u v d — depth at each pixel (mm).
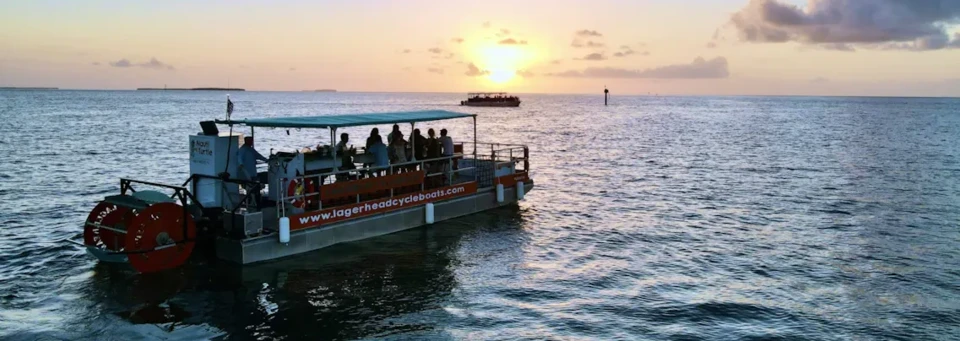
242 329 11844
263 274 14844
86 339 11258
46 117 92188
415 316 12641
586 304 13516
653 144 57188
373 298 13609
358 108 169750
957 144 57344
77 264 15664
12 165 35875
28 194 26281
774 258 17391
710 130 78875
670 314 12977
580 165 40062
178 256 15086
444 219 20453
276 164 16359
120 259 14930
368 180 17484
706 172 36562
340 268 15508
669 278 15445
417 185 19656
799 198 27484
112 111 120250
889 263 16969
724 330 12164
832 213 24016
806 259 17312
